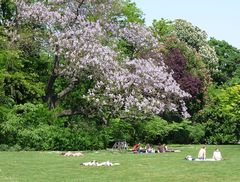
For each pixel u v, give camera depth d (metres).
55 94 33.31
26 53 33.03
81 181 14.26
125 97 31.44
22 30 31.97
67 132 29.70
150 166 18.86
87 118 34.06
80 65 30.22
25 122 29.41
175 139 40.16
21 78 30.62
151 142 38.00
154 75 32.09
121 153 26.47
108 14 34.53
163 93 32.75
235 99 34.12
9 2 32.84
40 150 28.45
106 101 31.14
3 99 29.72
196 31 55.41
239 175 16.03
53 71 32.06
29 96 33.00
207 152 28.28
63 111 32.78
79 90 33.91
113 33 34.88
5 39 31.08
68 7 32.22
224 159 22.69
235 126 39.00
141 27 36.38
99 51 30.62
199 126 40.97
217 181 14.52
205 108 41.91
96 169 17.55
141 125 35.59
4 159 21.12
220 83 57.16
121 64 32.28
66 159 21.69
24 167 17.98
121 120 33.78
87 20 32.78
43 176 15.38
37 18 31.31
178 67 41.50
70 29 31.41
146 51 37.44
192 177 15.41
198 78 42.31
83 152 27.09
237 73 55.78
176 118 40.97
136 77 31.34
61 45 30.42
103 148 31.45
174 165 19.34
